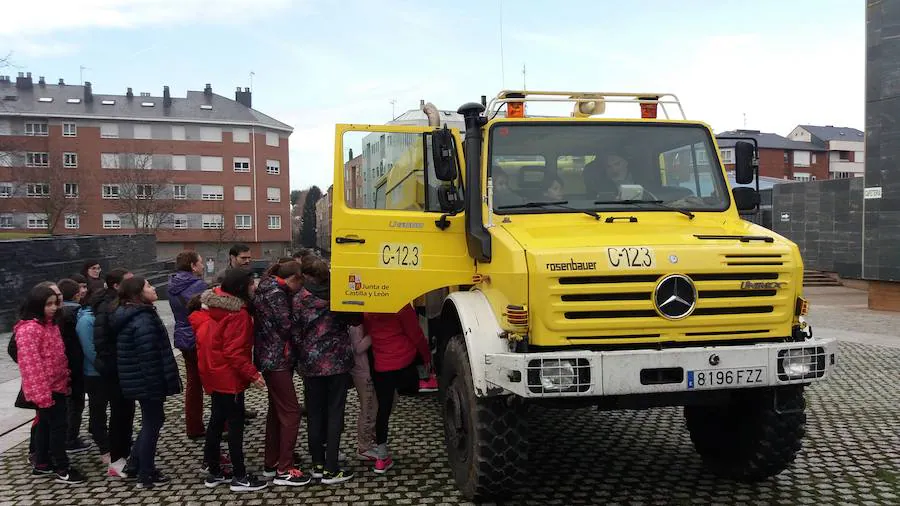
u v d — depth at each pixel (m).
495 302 4.69
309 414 5.44
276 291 5.34
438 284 5.32
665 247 4.48
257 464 5.92
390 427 6.89
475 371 4.41
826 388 8.58
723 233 4.91
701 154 5.65
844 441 6.27
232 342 5.21
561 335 4.35
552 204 5.26
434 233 5.35
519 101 5.55
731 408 5.16
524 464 4.59
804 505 4.76
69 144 58.56
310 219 87.75
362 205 5.43
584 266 4.35
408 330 5.55
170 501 5.10
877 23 17.53
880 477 5.31
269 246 65.00
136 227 54.59
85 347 5.85
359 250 5.31
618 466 5.64
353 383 5.86
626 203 5.35
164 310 19.66
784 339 4.65
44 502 5.11
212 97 66.19
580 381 4.17
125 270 5.73
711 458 5.48
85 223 58.66
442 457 5.94
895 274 17.67
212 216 62.00
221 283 5.37
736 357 4.29
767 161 76.94
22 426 7.30
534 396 4.12
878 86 17.66
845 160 80.88
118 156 59.00
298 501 5.04
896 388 8.55
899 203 17.45
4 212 56.03
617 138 5.53
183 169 61.06
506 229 4.94
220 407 5.28
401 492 5.15
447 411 5.22
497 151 5.30
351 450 6.21
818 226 29.25
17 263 14.97
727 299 4.49
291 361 5.43
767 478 5.20
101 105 61.75
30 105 59.62
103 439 5.95
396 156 5.59
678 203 5.43
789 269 4.59
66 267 17.95
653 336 4.44
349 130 5.45
